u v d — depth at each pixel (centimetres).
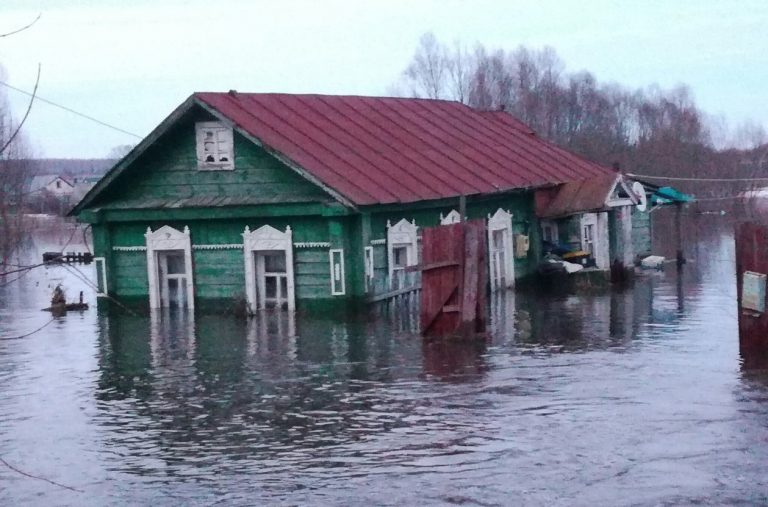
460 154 3303
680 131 8206
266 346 2147
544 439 1321
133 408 1609
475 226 2106
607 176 3428
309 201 2530
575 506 1077
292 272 2606
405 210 2728
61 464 1309
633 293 3009
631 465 1204
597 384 1634
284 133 2714
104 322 2698
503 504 1088
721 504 1071
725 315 2448
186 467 1268
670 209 6425
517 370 1775
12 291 3975
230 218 2656
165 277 2809
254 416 1514
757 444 1271
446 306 2120
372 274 2581
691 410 1445
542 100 8306
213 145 2680
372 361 1916
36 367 2025
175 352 2128
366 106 3350
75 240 6206
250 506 1114
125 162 2722
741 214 6469
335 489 1155
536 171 3500
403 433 1377
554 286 3281
